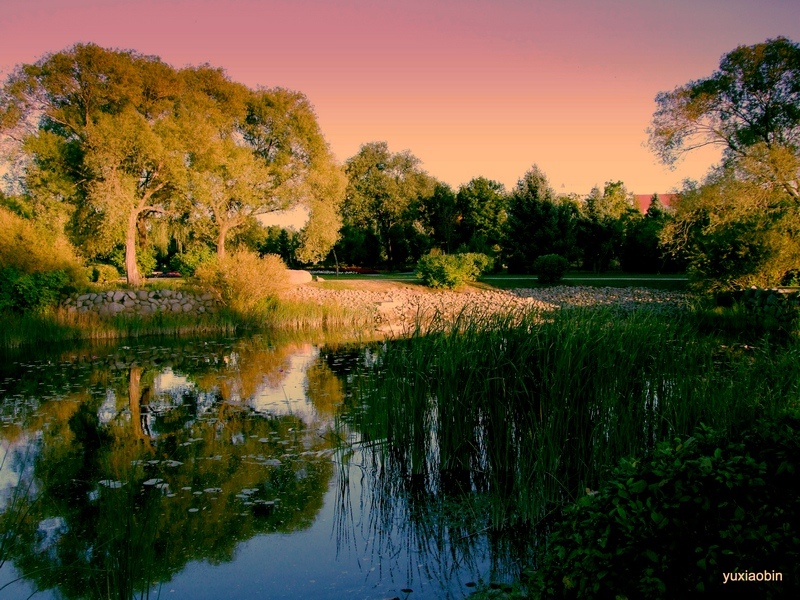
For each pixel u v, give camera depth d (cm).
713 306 2025
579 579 267
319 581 436
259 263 2130
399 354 738
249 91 3120
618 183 5447
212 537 503
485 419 646
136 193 2703
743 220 2219
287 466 668
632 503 263
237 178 2817
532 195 4044
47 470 659
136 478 632
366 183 5597
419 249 5184
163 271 4453
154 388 1080
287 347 1577
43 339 1673
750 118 2644
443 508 564
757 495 254
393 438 702
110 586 427
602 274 4028
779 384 622
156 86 2670
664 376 654
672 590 250
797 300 1667
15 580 438
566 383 591
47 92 2531
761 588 240
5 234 1844
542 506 539
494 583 427
